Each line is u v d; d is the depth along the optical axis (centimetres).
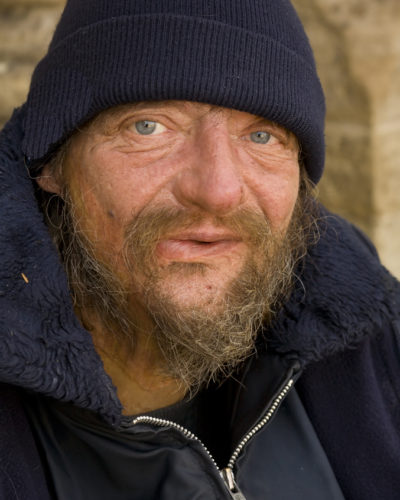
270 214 98
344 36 215
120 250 95
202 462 97
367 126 219
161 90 88
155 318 95
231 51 89
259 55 91
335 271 111
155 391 107
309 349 106
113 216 94
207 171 90
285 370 107
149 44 88
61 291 87
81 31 91
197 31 88
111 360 104
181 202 92
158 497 96
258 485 105
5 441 89
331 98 222
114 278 96
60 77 93
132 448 96
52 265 88
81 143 95
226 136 91
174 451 96
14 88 197
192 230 92
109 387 89
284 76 93
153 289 94
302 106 95
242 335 98
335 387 115
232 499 98
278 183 98
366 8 213
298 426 112
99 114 93
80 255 99
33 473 91
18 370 82
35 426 96
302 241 112
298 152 104
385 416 116
